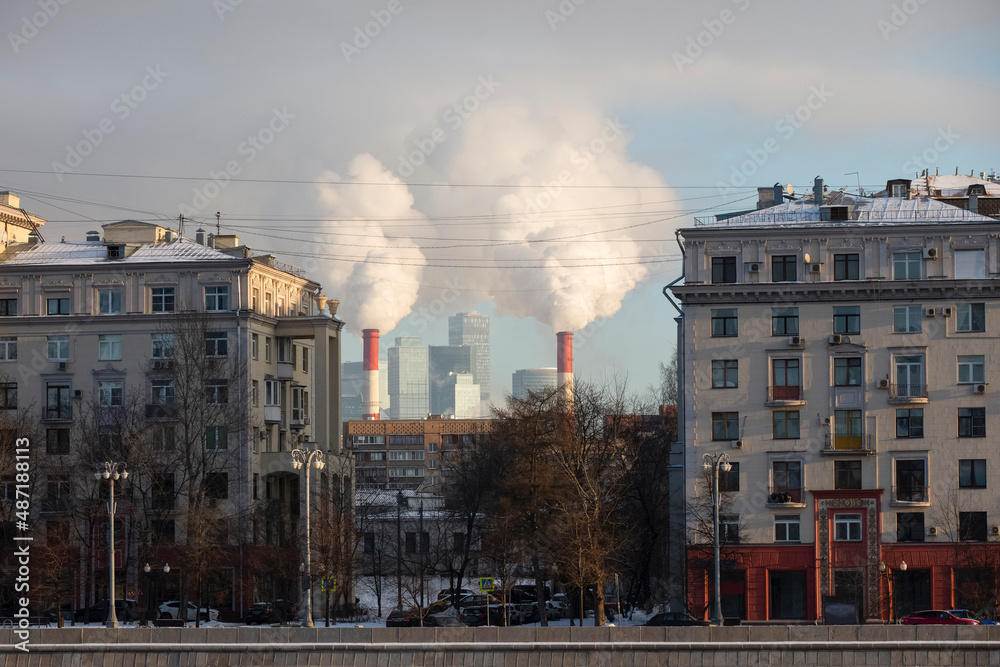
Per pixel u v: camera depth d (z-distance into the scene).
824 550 153.38
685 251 159.62
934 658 105.69
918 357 155.00
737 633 108.44
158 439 172.12
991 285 153.50
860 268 157.00
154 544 163.88
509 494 155.25
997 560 149.88
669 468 175.62
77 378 179.62
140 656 109.12
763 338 157.00
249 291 180.75
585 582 142.25
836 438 155.12
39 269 181.50
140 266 180.12
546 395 156.88
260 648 108.62
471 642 108.81
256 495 179.62
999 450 152.75
